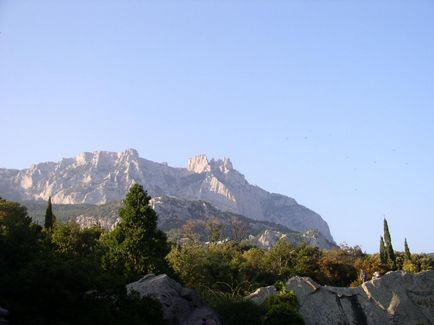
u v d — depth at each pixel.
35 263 36.81
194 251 83.81
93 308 36.53
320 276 96.12
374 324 62.19
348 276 100.25
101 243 66.88
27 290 35.03
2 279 36.00
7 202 86.62
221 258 85.31
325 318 61.34
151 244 57.62
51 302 35.16
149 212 58.59
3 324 30.92
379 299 64.12
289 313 54.69
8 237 45.50
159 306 41.62
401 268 113.44
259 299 61.75
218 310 55.62
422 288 66.06
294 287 62.97
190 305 46.44
